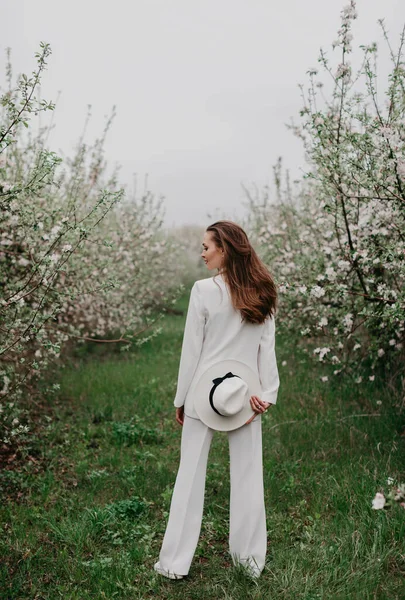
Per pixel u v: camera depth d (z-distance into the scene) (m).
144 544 2.96
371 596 2.44
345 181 3.93
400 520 2.89
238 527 2.67
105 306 7.40
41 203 5.07
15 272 4.60
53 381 5.89
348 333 4.76
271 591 2.52
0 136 2.98
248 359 2.67
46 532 3.08
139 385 6.03
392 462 3.67
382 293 4.07
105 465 4.06
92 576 2.65
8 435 4.06
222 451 4.23
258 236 6.82
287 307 5.95
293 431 4.41
